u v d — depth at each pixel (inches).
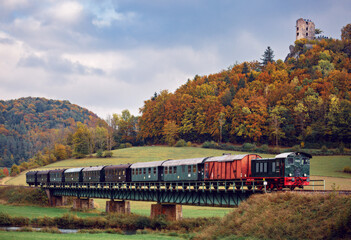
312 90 6914.4
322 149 5551.2
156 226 2246.6
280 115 6663.4
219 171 2154.3
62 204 3809.1
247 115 6619.1
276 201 1584.6
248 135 6515.8
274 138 6486.2
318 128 6195.9
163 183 2487.7
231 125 6865.2
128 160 5999.0
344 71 7426.2
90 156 6850.4
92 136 7652.6
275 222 1462.8
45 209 3417.8
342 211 1320.1
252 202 1672.0
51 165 6510.8
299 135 6392.7
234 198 1814.7
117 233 2117.4
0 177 6505.9
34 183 4453.7
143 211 3058.6
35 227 2396.7
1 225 2468.0
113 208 2886.3
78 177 3516.2
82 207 3326.8
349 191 1519.4
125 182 2719.0
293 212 1467.8
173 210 2292.1
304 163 1946.4
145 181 2679.6
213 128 6963.6
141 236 1968.5
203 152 6215.6
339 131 5979.3
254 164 2055.9
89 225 2432.3
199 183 2235.5
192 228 2092.8
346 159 4953.3
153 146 7268.7
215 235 1636.3
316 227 1339.8
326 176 4084.6
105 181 3159.5
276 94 7180.1
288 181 1891.0
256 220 1536.7
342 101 6200.8
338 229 1270.9
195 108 7568.9
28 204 3752.5
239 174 2046.0
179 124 7677.2
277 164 1930.4
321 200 1451.8
